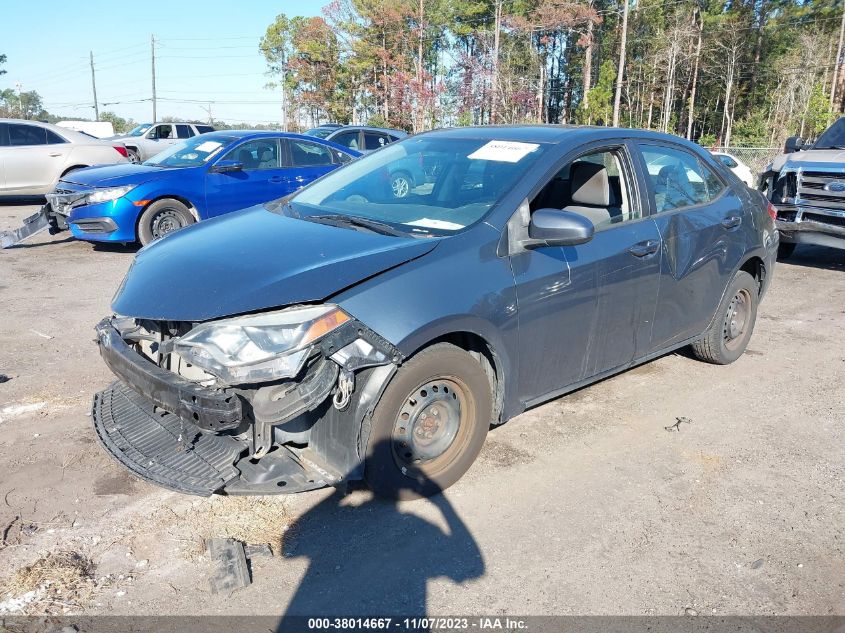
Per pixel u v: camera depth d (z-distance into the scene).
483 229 3.47
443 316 3.13
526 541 3.13
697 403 4.67
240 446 3.10
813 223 8.51
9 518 3.18
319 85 60.25
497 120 37.66
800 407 4.64
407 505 3.38
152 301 3.12
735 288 5.10
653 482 3.65
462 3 53.03
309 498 3.42
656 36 53.31
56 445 3.87
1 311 6.47
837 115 35.09
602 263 3.89
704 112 63.97
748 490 3.60
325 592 2.78
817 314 6.95
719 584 2.88
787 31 53.56
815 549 3.12
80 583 2.78
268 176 9.93
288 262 3.18
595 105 47.88
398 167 4.27
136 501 3.35
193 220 9.45
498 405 3.62
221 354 2.83
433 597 2.76
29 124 13.48
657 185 4.44
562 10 45.38
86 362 5.17
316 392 2.86
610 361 4.20
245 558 2.94
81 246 9.95
